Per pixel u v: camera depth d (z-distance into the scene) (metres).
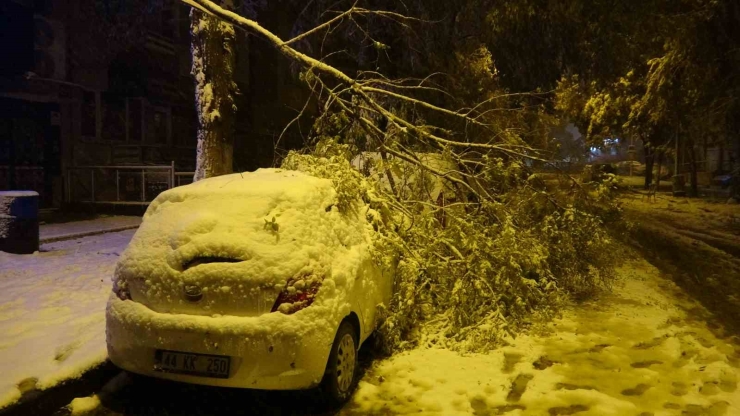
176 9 18.52
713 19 13.45
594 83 14.98
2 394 4.09
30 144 14.33
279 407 4.46
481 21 13.32
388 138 7.16
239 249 4.02
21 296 6.76
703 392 4.71
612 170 7.90
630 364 5.32
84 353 4.89
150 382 4.91
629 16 12.63
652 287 8.47
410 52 12.74
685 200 23.80
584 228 7.26
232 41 8.03
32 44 13.57
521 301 6.14
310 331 3.96
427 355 5.44
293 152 6.48
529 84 15.14
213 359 3.94
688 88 14.43
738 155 20.77
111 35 15.59
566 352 5.61
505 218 6.86
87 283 7.39
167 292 4.07
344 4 13.48
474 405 4.44
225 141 7.99
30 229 9.16
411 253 5.80
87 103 15.50
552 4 13.03
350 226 4.97
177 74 18.92
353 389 4.68
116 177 15.12
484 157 7.20
